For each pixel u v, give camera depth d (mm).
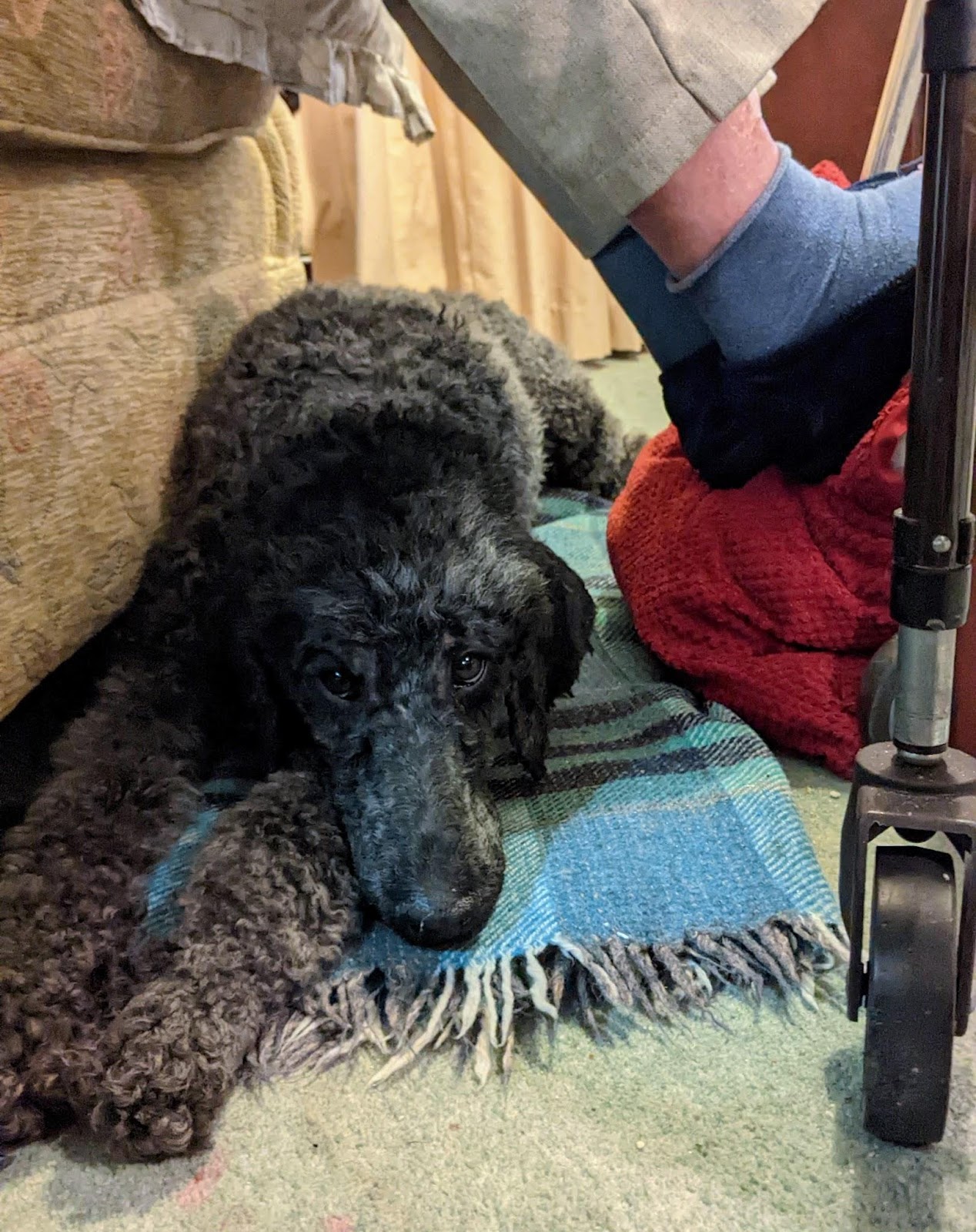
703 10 964
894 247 1168
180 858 1064
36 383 1092
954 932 744
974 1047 885
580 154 1019
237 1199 788
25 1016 875
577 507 2305
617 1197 774
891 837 1097
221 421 1466
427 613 1104
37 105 1026
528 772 1228
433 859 990
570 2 945
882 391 1257
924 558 721
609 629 1664
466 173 3629
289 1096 879
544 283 3836
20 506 1071
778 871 1067
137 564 1361
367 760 1098
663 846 1117
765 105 1853
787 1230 744
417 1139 833
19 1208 786
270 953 943
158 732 1184
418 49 1183
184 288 1545
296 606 1121
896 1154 795
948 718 758
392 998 956
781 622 1374
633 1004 958
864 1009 917
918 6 1521
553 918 1019
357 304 1811
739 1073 883
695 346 1378
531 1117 850
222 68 1471
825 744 1321
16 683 1089
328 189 3670
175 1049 851
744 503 1422
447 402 1483
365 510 1165
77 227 1190
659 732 1335
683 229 1096
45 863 1003
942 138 651
